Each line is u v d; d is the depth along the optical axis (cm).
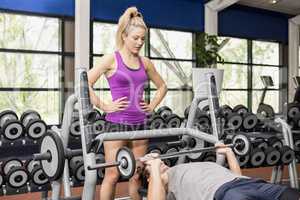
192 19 667
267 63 824
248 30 764
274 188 145
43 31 526
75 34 524
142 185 224
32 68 520
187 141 271
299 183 406
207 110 366
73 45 538
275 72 838
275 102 838
